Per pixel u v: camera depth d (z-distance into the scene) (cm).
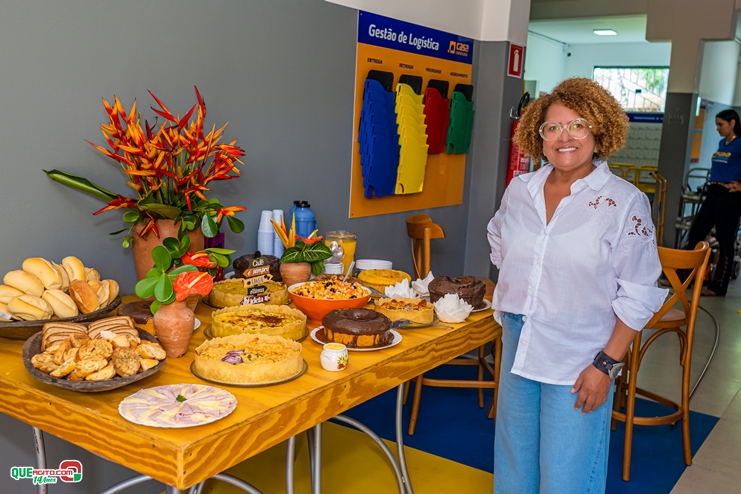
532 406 219
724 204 693
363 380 197
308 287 246
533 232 207
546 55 1241
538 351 206
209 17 267
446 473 303
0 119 210
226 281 259
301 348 193
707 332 573
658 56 1234
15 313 192
